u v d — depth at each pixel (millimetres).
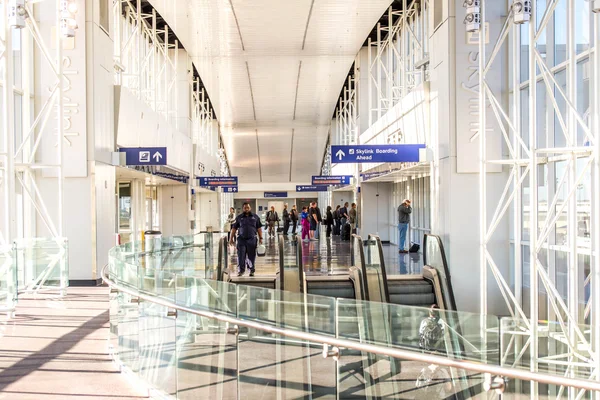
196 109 36688
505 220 13820
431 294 13438
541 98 12133
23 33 14969
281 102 39344
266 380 5539
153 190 32719
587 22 10078
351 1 20625
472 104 13836
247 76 32656
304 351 5492
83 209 15523
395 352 4871
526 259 13164
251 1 20453
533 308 9391
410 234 24797
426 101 15750
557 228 11508
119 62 20109
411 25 22016
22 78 15422
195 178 32688
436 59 14844
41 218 15125
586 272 10281
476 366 4477
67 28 13289
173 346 6289
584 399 6180
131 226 26719
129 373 7250
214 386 5770
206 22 23031
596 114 7855
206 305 5887
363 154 15617
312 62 29828
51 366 7648
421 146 15422
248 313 5645
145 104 20969
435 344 5398
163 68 27781
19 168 13852
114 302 8008
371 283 14016
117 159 17156
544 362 6004
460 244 13836
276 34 24953
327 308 5430
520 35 13203
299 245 13578
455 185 13891
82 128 15508
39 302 12602
